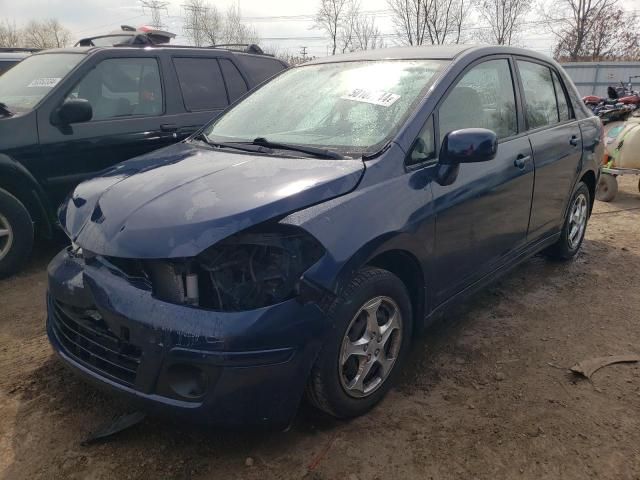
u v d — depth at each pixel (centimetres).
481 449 254
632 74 2569
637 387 304
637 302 414
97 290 239
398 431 266
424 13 2753
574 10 3444
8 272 452
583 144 459
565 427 270
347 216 246
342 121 312
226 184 251
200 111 555
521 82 390
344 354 253
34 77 498
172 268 222
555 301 416
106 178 294
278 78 398
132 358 231
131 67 516
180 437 261
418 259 284
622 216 663
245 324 216
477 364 327
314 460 247
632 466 244
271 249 229
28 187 447
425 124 295
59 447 255
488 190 331
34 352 338
